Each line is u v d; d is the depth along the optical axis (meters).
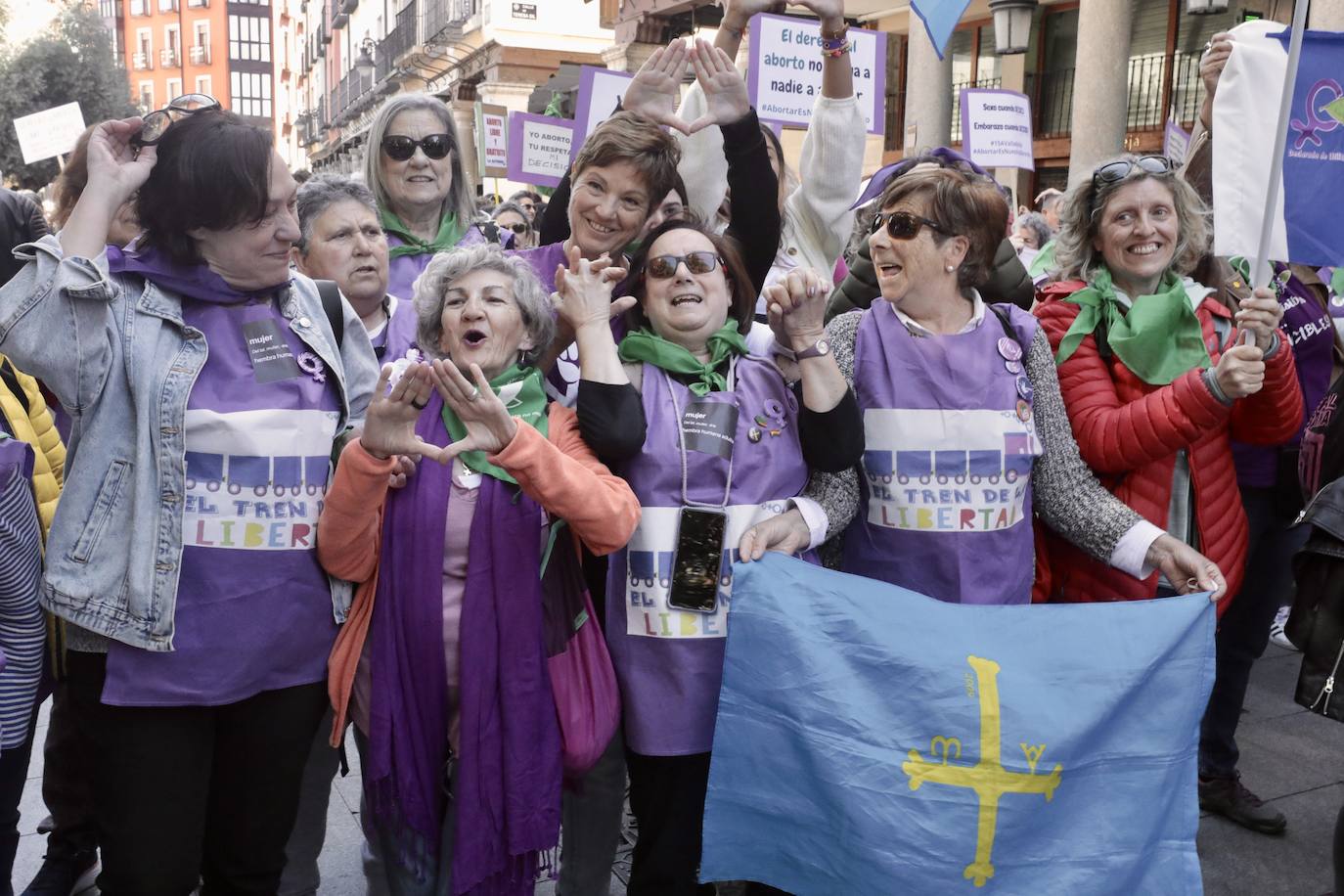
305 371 2.23
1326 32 2.64
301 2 63.94
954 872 2.12
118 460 2.13
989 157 6.92
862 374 2.52
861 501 2.54
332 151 46.38
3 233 5.04
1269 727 4.17
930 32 2.91
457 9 25.25
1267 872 3.21
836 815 2.17
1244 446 3.46
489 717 2.24
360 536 2.20
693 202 3.44
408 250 3.52
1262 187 2.70
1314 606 2.52
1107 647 2.23
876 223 2.57
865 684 2.20
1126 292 2.93
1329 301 3.88
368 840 2.65
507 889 2.29
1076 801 2.18
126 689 2.11
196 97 2.18
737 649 2.27
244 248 2.15
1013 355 2.53
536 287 2.37
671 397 2.42
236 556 2.15
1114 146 9.44
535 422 2.32
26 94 24.45
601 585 2.57
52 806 3.04
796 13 13.62
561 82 12.33
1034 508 2.69
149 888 2.15
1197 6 7.54
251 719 2.25
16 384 2.83
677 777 2.40
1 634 2.30
